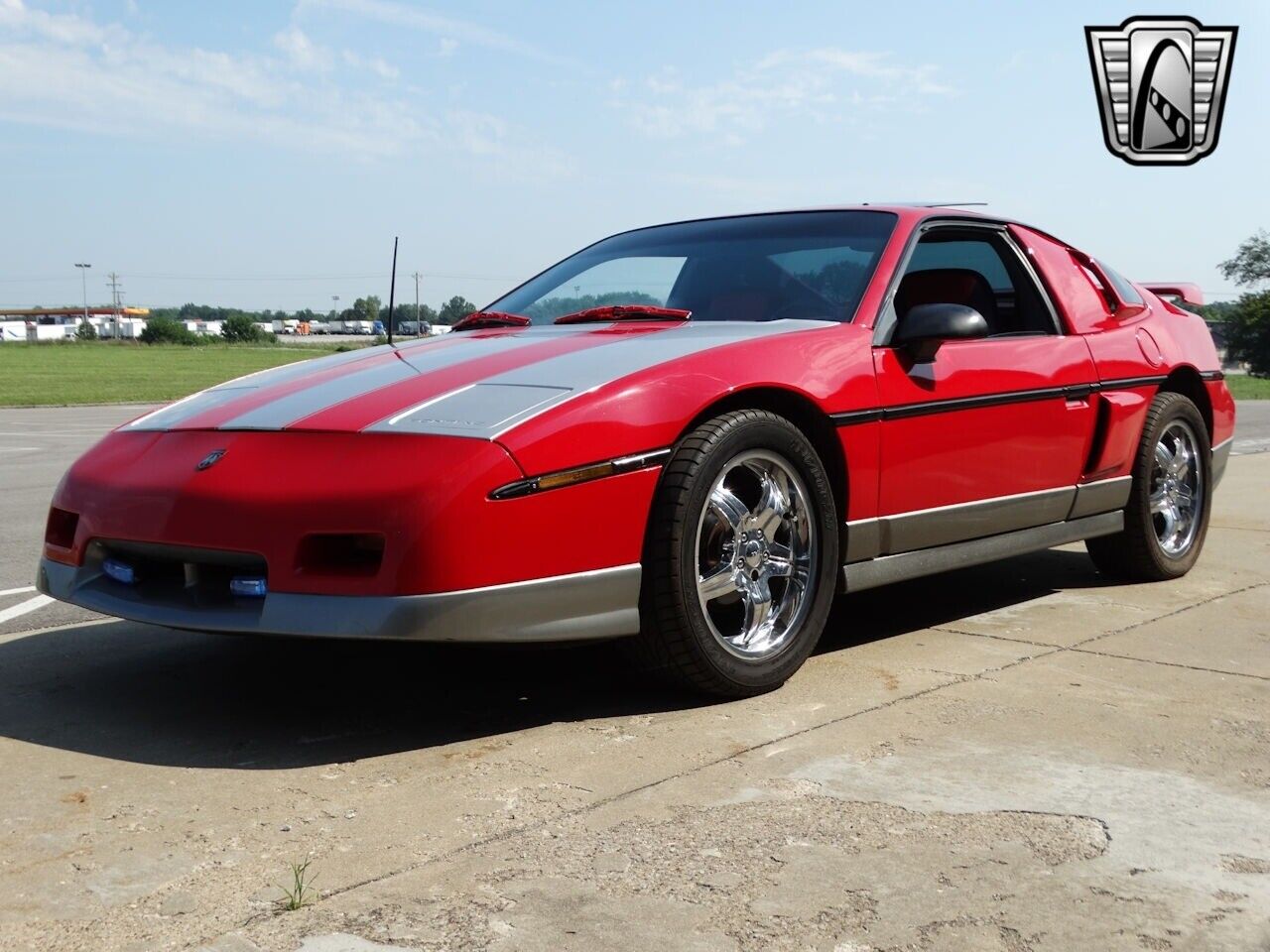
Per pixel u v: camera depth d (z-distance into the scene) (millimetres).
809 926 1715
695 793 2240
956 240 3768
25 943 1686
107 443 3064
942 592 4195
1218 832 2062
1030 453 3658
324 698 2928
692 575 2725
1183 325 4605
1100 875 1889
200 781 2342
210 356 59000
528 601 2521
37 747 2561
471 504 2449
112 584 2836
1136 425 4105
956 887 1843
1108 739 2553
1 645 3484
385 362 3127
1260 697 2867
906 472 3248
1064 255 4133
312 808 2195
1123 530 4215
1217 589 4246
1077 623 3689
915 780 2299
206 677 3121
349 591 2445
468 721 2732
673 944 1664
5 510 6562
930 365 3326
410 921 1735
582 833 2057
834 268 3469
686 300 3566
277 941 1681
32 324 132000
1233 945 1670
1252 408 20094
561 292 3885
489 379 2799
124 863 1956
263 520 2525
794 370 2990
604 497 2611
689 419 2746
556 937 1684
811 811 2145
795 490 2975
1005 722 2666
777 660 2908
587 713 2783
